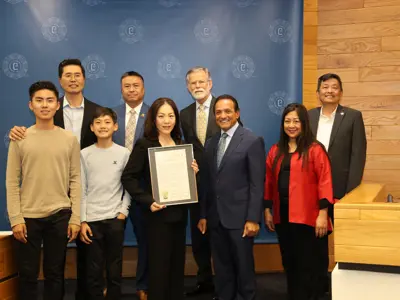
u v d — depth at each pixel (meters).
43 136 2.76
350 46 4.27
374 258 2.15
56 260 2.76
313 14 4.27
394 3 4.14
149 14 4.25
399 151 4.18
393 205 2.14
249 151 2.99
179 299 2.89
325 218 2.92
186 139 3.62
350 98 4.28
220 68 4.25
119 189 3.00
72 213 2.82
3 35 4.18
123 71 4.26
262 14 4.21
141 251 3.46
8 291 2.74
